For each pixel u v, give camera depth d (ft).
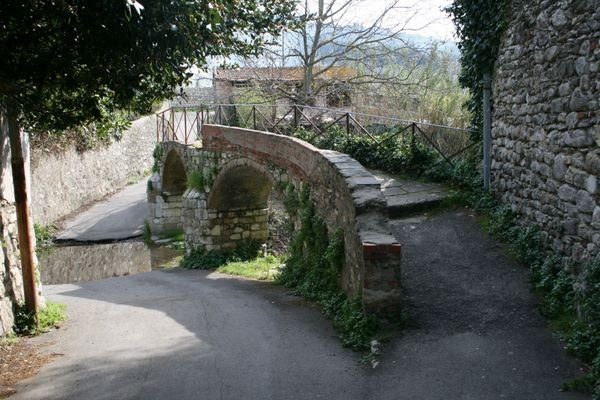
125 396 17.42
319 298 28.89
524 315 20.72
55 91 22.07
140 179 102.37
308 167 33.17
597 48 19.26
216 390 17.60
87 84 20.63
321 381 17.92
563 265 22.06
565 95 21.68
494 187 30.45
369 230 22.75
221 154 49.90
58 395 17.74
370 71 65.10
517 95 26.81
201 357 20.90
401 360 18.81
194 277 46.50
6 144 25.48
